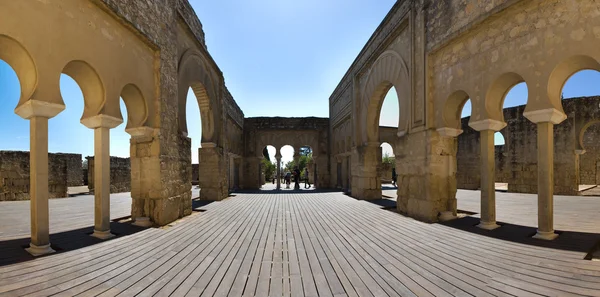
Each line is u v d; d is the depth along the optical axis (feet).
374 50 36.09
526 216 24.30
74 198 39.88
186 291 10.08
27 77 13.82
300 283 10.90
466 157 60.49
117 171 55.11
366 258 13.80
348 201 37.27
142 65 20.88
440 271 12.03
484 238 17.22
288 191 55.83
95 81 17.15
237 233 18.86
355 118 44.09
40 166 13.64
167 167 22.77
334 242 16.72
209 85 36.73
